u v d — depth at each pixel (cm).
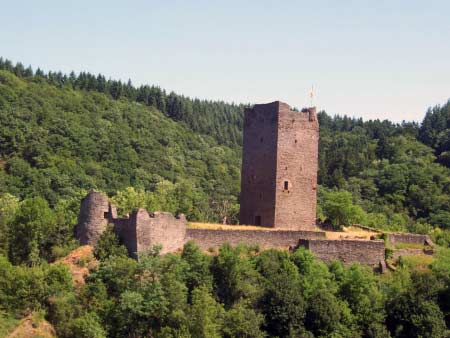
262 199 9788
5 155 18775
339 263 8919
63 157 19025
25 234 9044
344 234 10056
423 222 15950
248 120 10031
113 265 7706
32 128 19962
